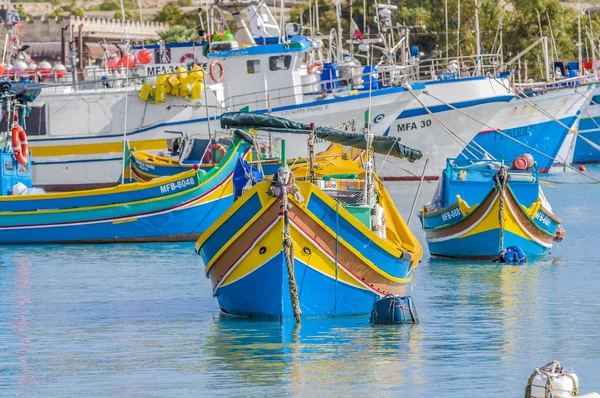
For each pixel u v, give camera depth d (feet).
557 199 369.30
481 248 232.32
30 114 384.88
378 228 167.12
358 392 123.03
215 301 184.24
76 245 267.39
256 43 401.70
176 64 382.01
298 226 153.38
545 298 184.65
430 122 399.65
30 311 177.17
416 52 429.38
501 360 137.80
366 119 172.65
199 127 375.86
